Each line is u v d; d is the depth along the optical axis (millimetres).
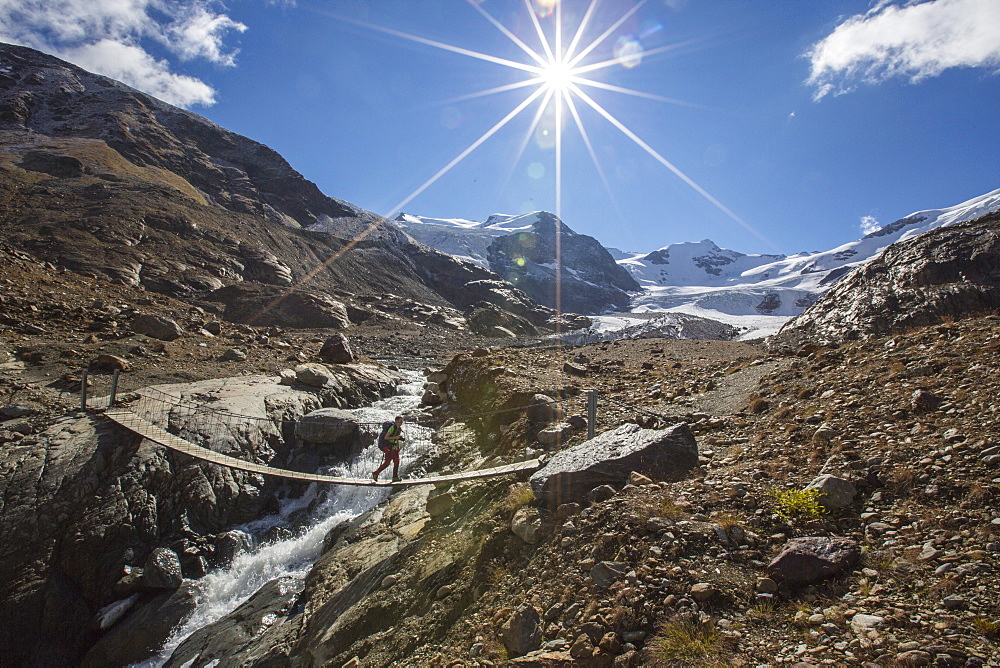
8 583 10695
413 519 10547
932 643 3525
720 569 4977
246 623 9719
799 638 4016
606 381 17531
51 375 17031
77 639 10688
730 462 7660
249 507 13711
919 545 4668
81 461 12711
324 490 14695
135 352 20953
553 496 7281
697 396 13062
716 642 4152
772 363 14016
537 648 4887
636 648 4398
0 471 12148
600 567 5379
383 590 7805
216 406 15898
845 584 4512
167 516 12633
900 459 6090
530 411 12828
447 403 19391
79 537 11547
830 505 5660
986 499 4887
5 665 10070
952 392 7309
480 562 6898
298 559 12180
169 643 10211
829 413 8188
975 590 3926
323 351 25516
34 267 30484
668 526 5660
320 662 7133
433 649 5867
